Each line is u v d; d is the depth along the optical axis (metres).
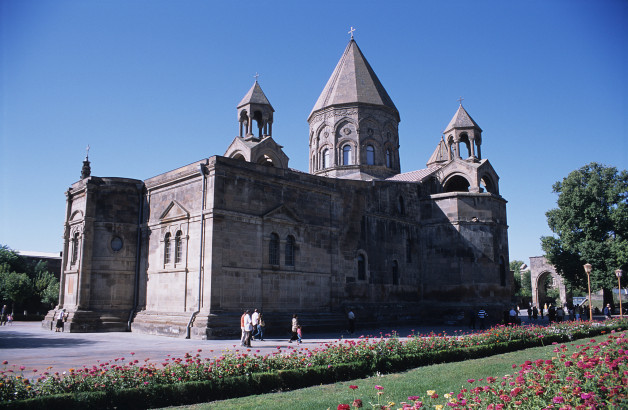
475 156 45.09
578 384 9.98
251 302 28.84
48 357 18.98
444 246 41.97
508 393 9.35
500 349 20.95
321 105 48.28
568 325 27.73
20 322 51.00
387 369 15.94
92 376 11.63
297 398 11.87
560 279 75.50
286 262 31.66
